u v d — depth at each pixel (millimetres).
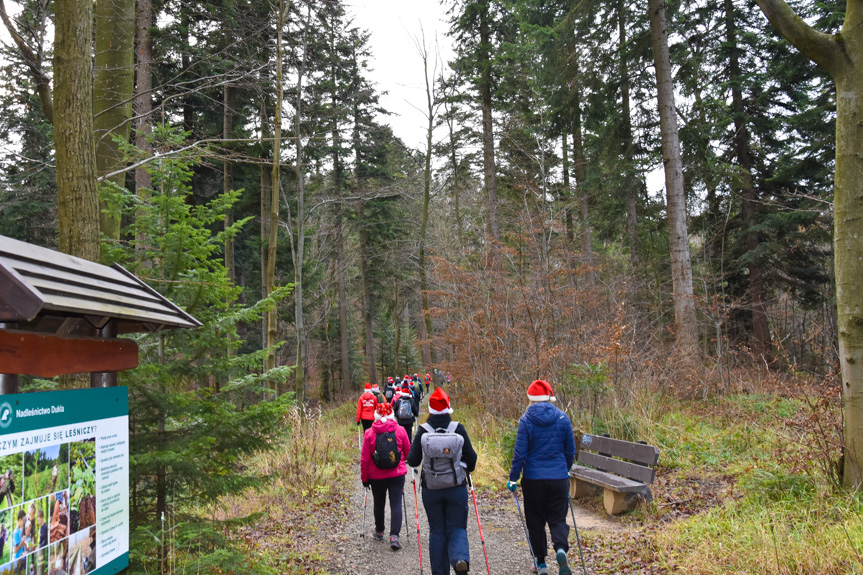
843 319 5641
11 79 7316
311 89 17750
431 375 30203
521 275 13328
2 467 2219
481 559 5922
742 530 5125
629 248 23156
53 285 2510
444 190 27688
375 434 6590
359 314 40781
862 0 5613
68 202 4168
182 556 4375
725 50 19750
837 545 4289
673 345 14695
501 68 21594
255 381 5012
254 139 6996
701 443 9031
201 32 14797
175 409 4594
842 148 5695
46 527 2471
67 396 2658
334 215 26172
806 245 19797
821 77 18422
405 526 7539
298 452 10523
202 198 20750
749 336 19625
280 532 7254
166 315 3455
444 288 17688
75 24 4211
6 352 2469
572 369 10680
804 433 6492
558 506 4859
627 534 6027
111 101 6938
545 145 17891
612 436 9492
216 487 4602
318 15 15750
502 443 9945
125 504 3154
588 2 14586
